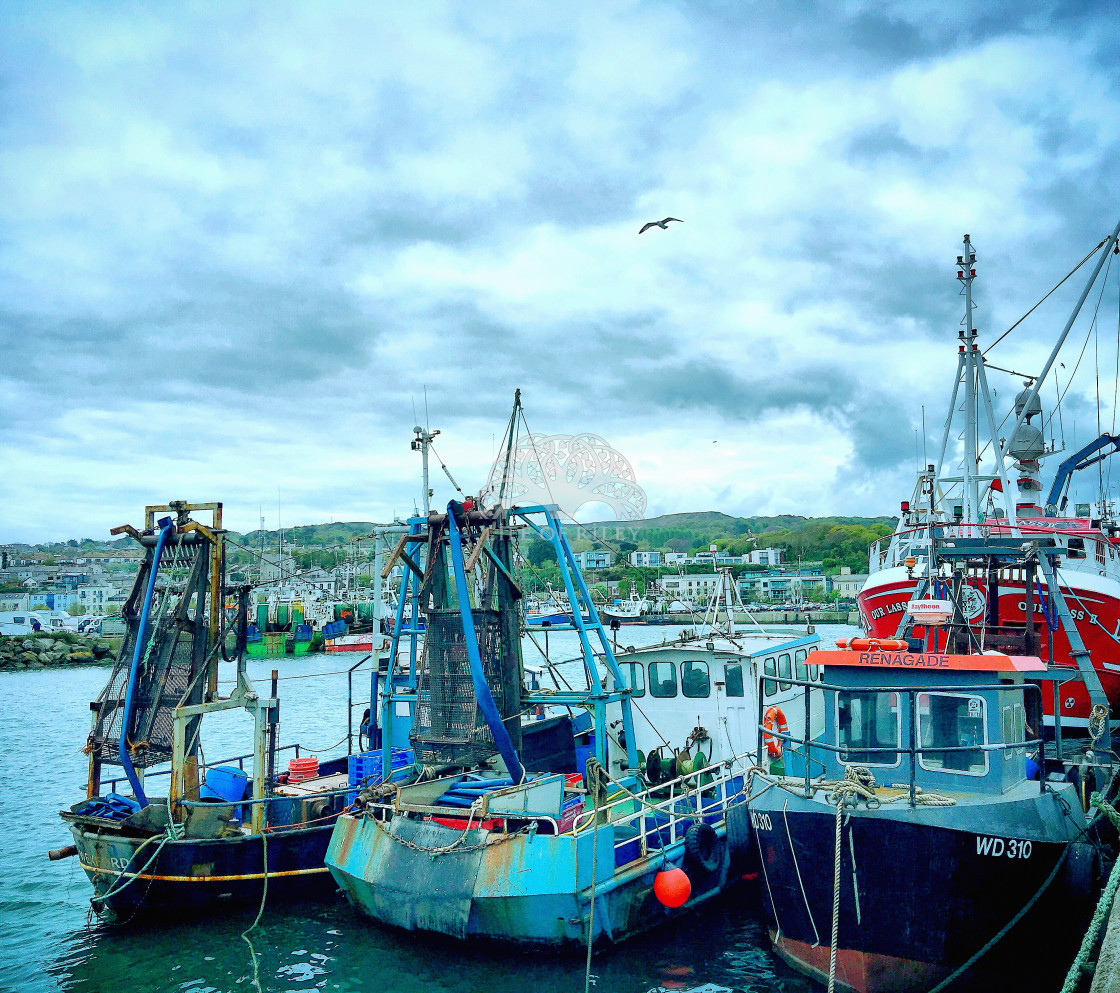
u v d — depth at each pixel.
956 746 11.21
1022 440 22.92
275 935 13.75
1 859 18.91
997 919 10.18
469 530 15.00
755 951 12.85
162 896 14.20
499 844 12.19
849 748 10.81
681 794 15.62
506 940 12.14
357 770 16.73
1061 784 11.84
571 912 11.78
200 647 15.38
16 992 12.23
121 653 15.97
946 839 10.05
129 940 13.87
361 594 100.44
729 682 16.69
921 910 10.25
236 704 15.23
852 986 10.82
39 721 42.84
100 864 14.36
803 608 125.19
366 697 50.94
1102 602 17.03
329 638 87.81
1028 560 14.18
